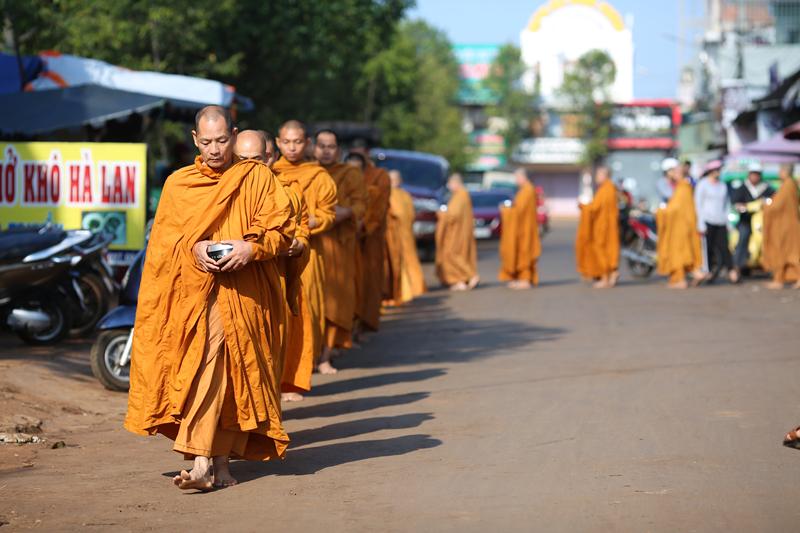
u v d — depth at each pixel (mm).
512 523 9148
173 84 28984
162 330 10250
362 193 18094
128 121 29453
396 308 28766
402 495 10188
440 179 49750
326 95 65062
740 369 17406
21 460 11992
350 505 9875
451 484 10578
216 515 9609
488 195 59188
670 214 32844
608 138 135750
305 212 11633
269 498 10195
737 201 35344
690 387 15859
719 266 34094
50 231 20281
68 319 20344
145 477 11164
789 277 32500
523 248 33969
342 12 52438
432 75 117750
